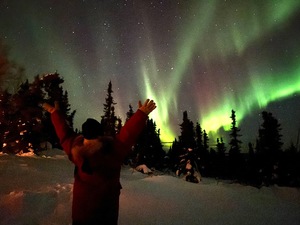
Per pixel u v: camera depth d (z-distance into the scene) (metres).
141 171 17.91
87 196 2.88
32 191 5.18
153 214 5.33
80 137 3.14
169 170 38.72
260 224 5.65
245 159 40.00
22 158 12.75
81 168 2.90
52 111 3.43
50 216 4.46
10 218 4.13
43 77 17.11
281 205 7.72
